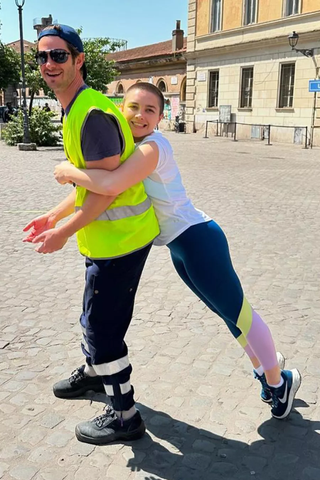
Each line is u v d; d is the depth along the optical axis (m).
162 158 2.36
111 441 2.60
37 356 3.50
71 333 3.86
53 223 2.76
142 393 3.05
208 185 10.84
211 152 19.00
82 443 2.59
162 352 3.56
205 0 28.59
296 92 23.64
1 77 31.19
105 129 2.17
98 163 2.21
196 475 2.38
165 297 4.59
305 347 3.65
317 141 22.73
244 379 3.22
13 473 2.36
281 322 4.07
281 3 23.80
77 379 2.99
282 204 8.89
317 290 4.79
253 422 2.79
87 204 2.27
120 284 2.41
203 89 29.94
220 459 2.49
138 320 4.09
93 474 2.37
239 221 7.56
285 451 2.56
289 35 22.34
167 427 2.74
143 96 2.40
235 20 26.69
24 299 4.54
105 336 2.47
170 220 2.50
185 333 3.86
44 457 2.48
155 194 2.46
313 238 6.66
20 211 8.09
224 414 2.86
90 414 2.85
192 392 3.07
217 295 2.56
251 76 26.50
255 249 6.13
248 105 26.94
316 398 3.02
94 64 23.77
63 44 2.21
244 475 2.39
